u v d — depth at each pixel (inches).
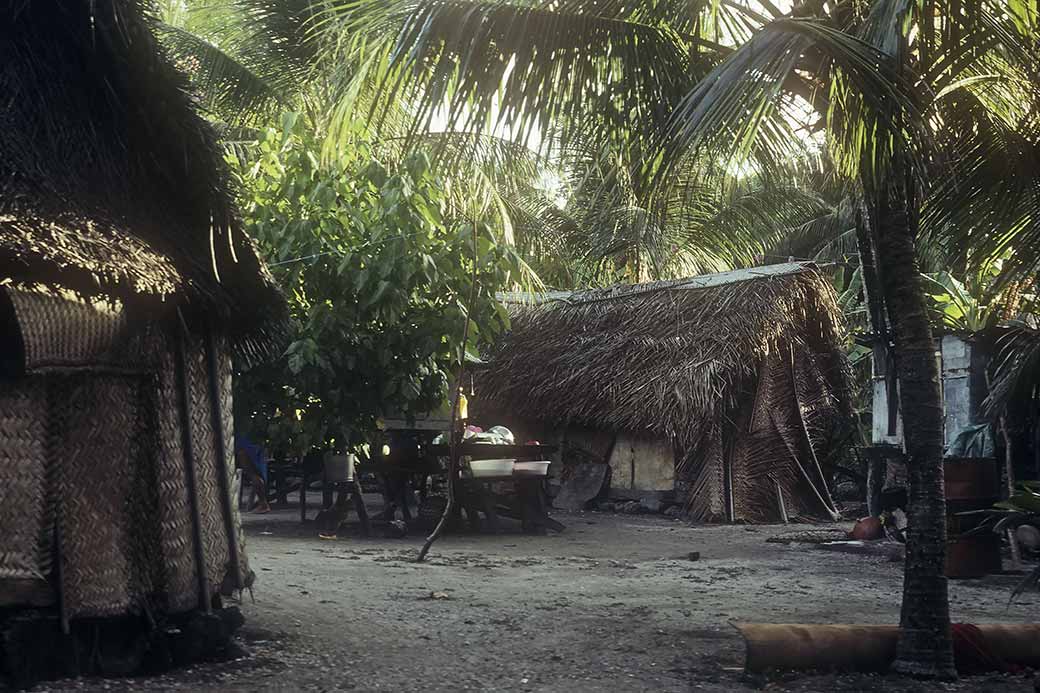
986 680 223.3
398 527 499.5
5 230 188.7
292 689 208.5
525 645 253.9
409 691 210.1
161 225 232.5
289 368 429.7
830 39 209.3
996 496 393.4
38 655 199.9
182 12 636.7
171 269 217.6
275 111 593.0
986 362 505.7
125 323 213.8
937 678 221.9
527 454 516.4
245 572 253.9
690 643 257.1
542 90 236.7
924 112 232.7
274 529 512.1
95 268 197.2
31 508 199.5
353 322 442.6
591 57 239.0
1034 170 270.5
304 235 435.8
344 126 244.4
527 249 735.7
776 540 498.6
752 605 314.8
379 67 237.3
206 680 212.4
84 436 207.9
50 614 202.5
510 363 698.2
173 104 233.1
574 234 788.0
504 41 231.8
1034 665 233.5
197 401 237.5
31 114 214.7
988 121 268.8
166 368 226.5
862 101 219.0
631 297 687.7
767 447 619.8
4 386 196.2
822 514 633.0
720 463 607.5
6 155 202.1
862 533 481.1
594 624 279.3
